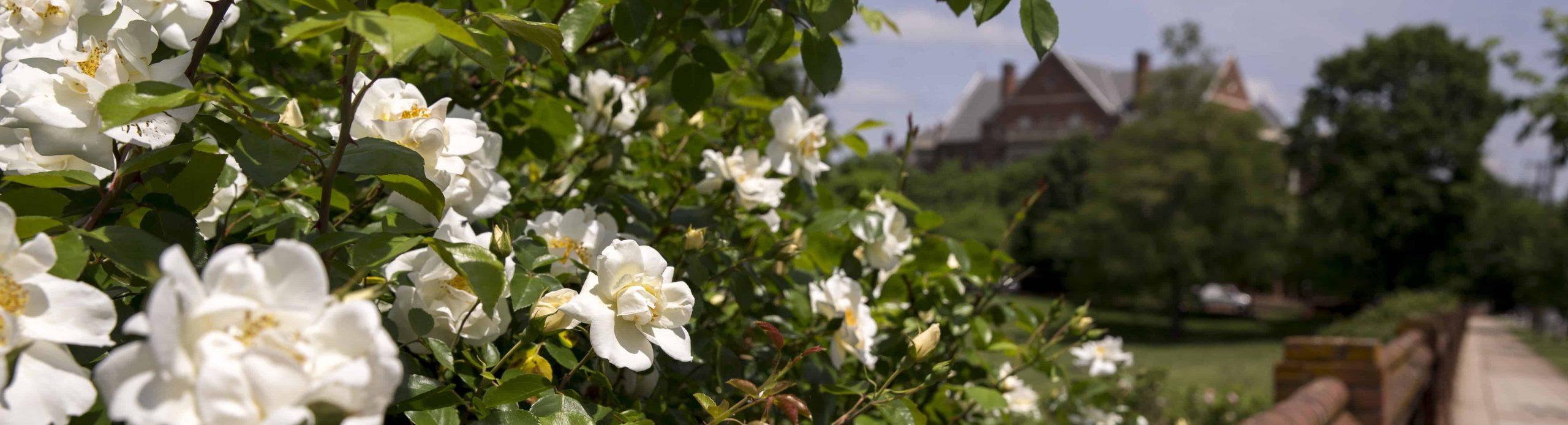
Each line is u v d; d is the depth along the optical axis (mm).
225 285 637
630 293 1161
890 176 2459
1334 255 39469
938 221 2197
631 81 2676
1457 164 38312
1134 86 63219
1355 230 38562
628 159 2570
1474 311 51656
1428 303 15266
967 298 2449
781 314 1985
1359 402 5223
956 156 68062
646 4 1607
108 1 1094
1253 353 25266
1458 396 14742
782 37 1621
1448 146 37688
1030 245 44812
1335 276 39594
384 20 781
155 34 1036
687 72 1737
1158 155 32562
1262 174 32781
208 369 591
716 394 1676
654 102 2348
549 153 2184
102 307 736
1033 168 47281
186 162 1138
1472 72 38938
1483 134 37781
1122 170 32844
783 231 2348
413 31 782
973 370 2312
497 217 1492
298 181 1704
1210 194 31828
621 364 1157
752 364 1830
